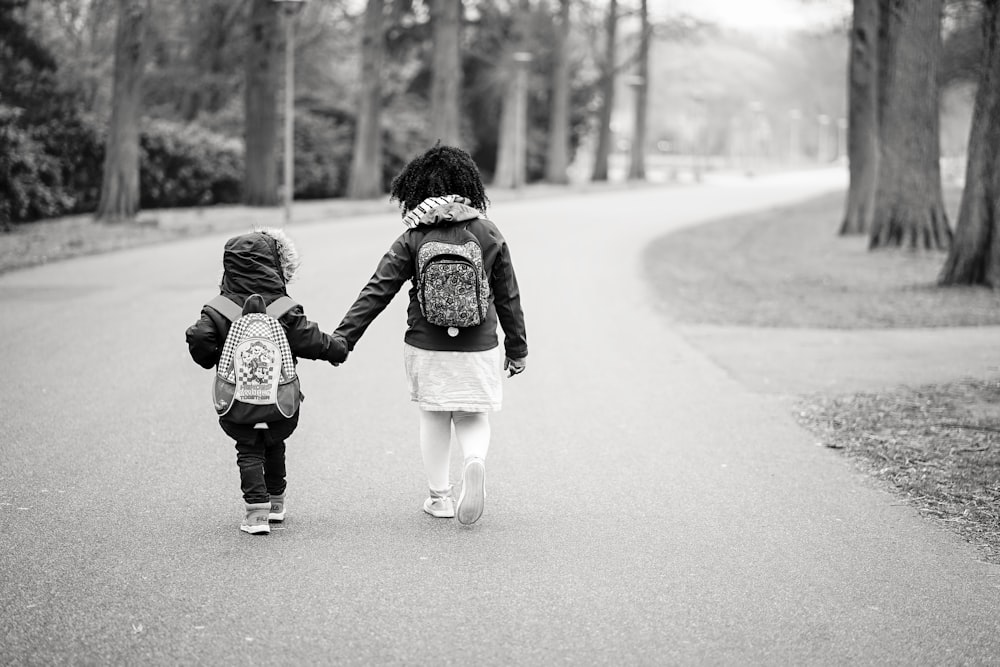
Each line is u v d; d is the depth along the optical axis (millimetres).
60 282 16062
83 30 34906
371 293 5375
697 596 4684
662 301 16453
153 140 33562
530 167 66125
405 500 6078
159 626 4230
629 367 10773
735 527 5715
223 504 5902
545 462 7039
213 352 5344
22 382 9141
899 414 8680
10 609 4371
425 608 4473
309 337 5289
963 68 36781
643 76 69312
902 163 22938
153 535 5344
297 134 44781
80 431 7492
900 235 23203
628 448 7477
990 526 5816
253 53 35500
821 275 20359
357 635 4184
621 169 114062
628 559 5152
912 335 13266
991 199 17156
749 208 44375
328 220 30016
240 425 5242
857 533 5652
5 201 24297
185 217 30062
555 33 58625
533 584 4785
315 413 8297
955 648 4191
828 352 11906
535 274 19422
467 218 5387
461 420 5586
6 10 26750
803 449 7559
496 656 4020
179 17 40094
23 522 5504
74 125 28609
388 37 49750
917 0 22328
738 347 12219
